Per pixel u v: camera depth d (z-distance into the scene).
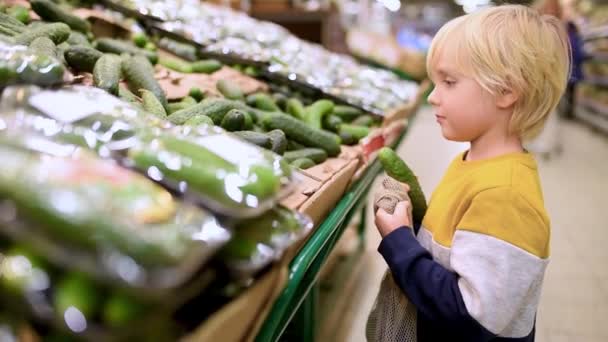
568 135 7.14
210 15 3.04
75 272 0.61
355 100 2.37
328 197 1.30
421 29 18.31
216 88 2.00
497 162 1.09
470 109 1.11
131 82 1.55
